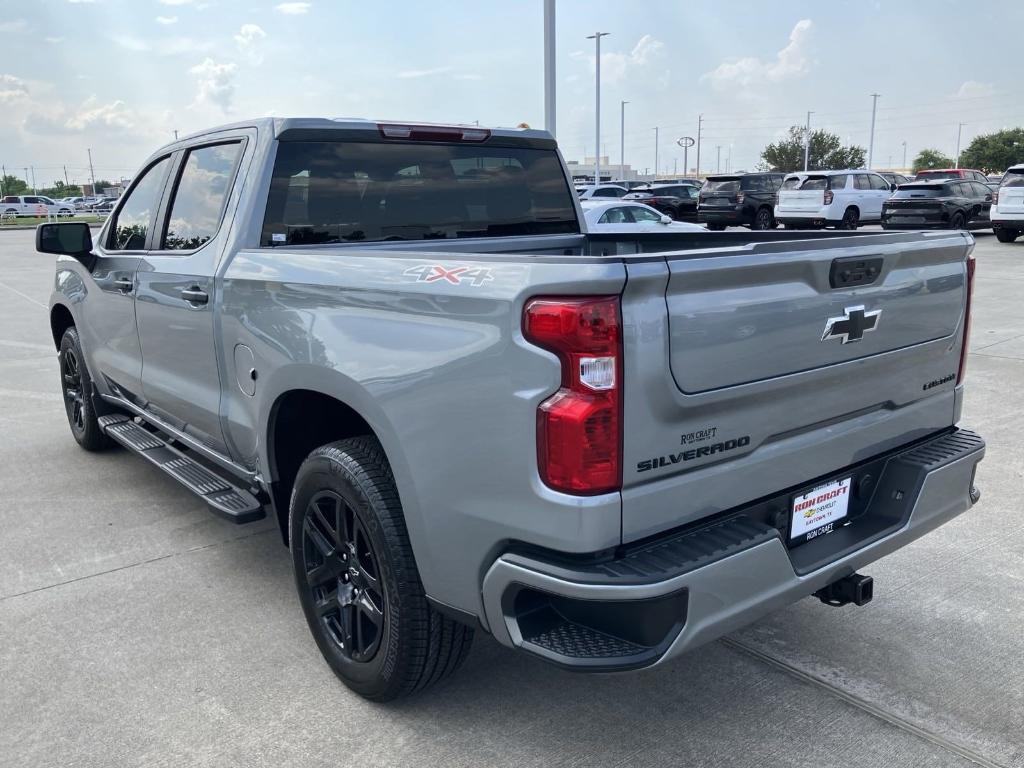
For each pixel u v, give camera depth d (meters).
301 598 3.18
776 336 2.39
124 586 3.89
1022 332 9.57
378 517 2.67
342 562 2.97
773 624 3.49
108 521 4.66
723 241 3.97
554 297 2.11
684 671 3.16
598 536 2.14
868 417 2.84
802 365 2.49
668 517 2.27
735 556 2.26
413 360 2.46
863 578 2.74
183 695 3.04
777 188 27.69
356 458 2.78
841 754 2.68
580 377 2.09
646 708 2.94
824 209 25.47
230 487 3.78
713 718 2.87
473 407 2.30
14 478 5.38
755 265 2.29
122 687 3.09
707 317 2.23
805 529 2.71
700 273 2.18
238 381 3.44
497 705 2.97
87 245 4.77
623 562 2.18
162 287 3.97
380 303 2.62
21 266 22.03
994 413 6.41
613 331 2.08
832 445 2.70
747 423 2.40
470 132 3.96
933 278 2.94
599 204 16.88
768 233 3.73
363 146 3.66
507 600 2.30
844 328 2.59
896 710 2.90
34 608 3.69
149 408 4.59
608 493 2.14
